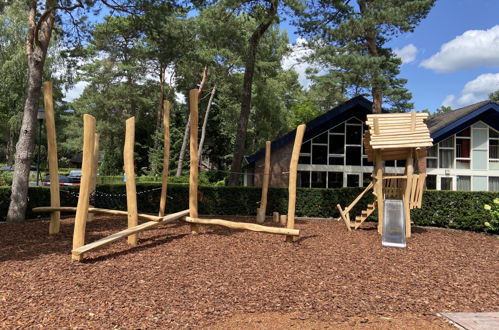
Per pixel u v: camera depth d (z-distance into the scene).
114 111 36.47
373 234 9.77
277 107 35.97
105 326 3.54
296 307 4.19
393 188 10.33
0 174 18.98
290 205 8.00
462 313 4.09
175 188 14.41
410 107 26.50
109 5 11.62
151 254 6.43
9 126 37.19
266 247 7.30
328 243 8.07
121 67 32.25
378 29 14.90
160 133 33.66
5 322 3.57
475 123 18.59
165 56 15.45
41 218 12.10
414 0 14.12
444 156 18.70
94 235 8.12
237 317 3.87
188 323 3.68
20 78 28.73
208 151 37.84
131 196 7.21
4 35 27.91
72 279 4.97
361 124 19.55
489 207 10.98
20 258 6.05
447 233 10.64
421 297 4.64
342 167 19.38
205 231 8.98
